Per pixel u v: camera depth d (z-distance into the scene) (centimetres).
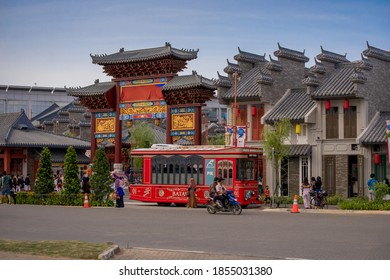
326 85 5234
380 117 5156
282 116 5303
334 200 4706
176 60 6238
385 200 4241
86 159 8162
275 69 5638
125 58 6384
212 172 4538
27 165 7812
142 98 6419
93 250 1997
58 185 6538
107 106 6650
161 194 4791
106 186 4922
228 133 5378
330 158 5169
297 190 5272
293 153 5216
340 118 5138
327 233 2630
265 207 4566
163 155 4803
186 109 6122
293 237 2492
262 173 5366
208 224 3109
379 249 2123
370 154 4966
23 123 8175
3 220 3425
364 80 5022
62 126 11281
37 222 3291
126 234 2662
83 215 3797
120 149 6625
